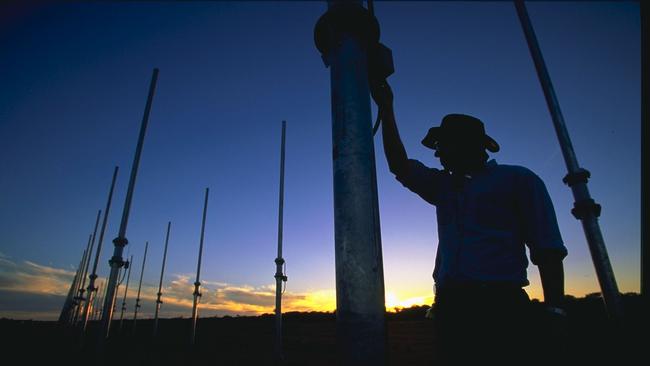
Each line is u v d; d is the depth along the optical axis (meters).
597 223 3.77
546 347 1.36
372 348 0.97
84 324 13.09
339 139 1.17
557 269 1.45
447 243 1.74
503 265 1.55
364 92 1.22
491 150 2.02
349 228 1.07
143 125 6.40
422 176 1.98
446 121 1.98
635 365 2.34
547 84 4.55
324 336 17.45
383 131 1.88
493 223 1.65
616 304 3.32
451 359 1.54
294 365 9.45
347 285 1.04
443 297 1.66
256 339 17.11
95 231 20.41
